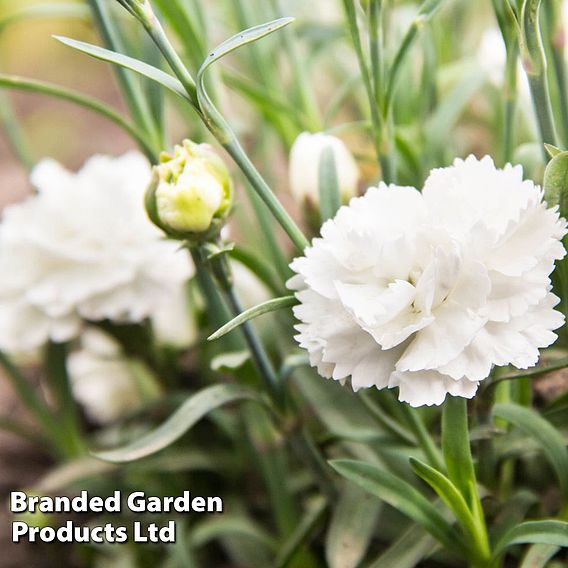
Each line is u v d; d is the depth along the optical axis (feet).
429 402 1.43
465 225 1.44
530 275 1.45
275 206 1.51
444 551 1.61
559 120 1.62
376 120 1.56
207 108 1.48
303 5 1.91
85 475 1.79
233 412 1.87
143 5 1.46
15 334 1.76
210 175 1.50
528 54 1.49
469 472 1.51
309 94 1.78
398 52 1.54
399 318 1.45
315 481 1.67
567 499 1.56
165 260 1.74
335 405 1.68
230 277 1.54
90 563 1.83
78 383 1.90
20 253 1.74
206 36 1.65
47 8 1.75
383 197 1.47
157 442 1.57
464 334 1.43
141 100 1.63
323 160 1.59
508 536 1.52
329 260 1.46
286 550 1.66
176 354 1.83
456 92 1.74
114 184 1.74
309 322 1.47
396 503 1.52
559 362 1.50
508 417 1.56
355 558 1.57
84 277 1.73
